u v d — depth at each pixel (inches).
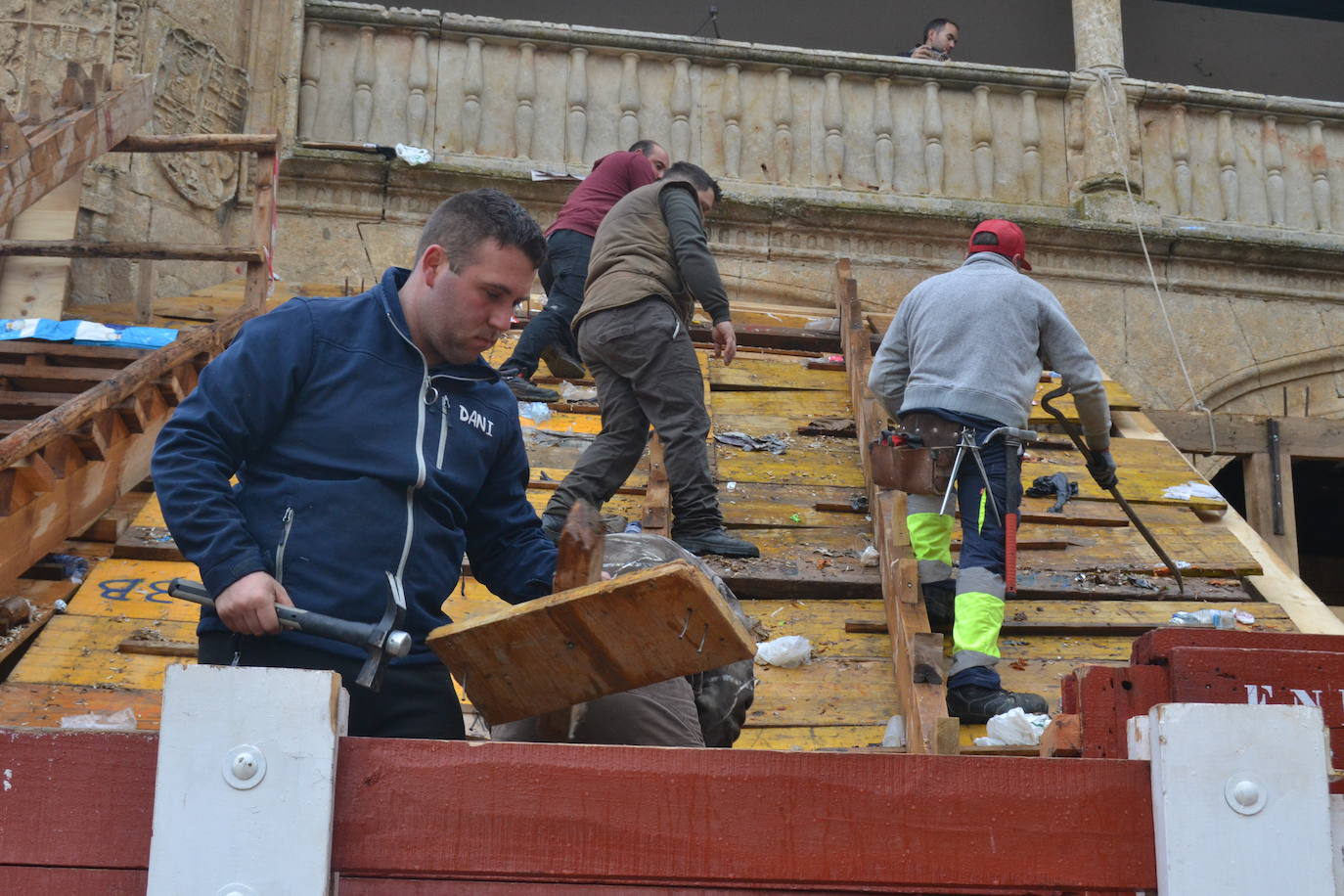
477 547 158.2
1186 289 604.1
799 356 445.7
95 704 228.4
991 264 273.9
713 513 302.2
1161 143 618.2
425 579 141.8
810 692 255.3
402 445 141.8
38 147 354.0
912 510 281.0
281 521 137.3
